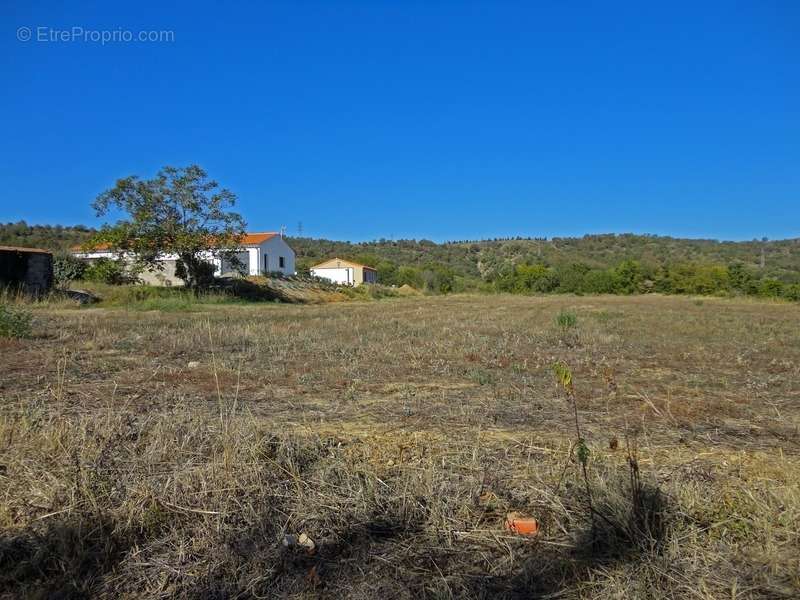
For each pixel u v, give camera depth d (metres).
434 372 8.05
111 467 3.84
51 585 2.82
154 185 29.20
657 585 2.81
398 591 2.81
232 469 3.75
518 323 17.06
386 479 3.88
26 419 4.62
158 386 6.81
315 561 3.06
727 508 3.42
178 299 26.83
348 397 6.32
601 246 104.06
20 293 21.67
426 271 61.06
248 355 9.59
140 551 3.07
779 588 2.77
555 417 5.48
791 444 4.66
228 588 2.83
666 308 27.28
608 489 3.52
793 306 30.55
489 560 3.06
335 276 61.94
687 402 6.13
